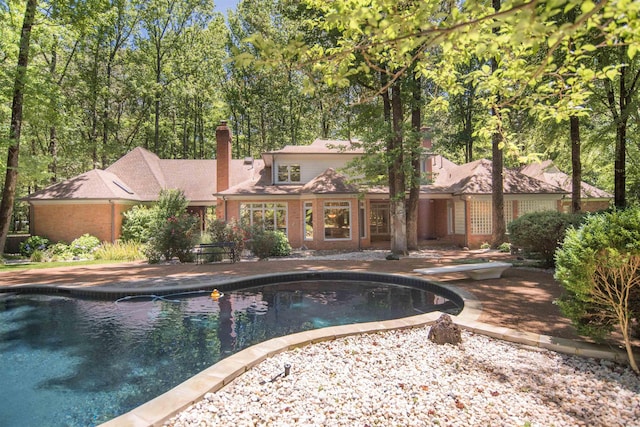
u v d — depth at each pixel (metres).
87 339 6.78
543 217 11.70
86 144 26.16
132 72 29.12
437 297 9.68
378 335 5.79
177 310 8.75
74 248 19.30
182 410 3.50
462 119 30.59
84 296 9.93
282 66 2.85
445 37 2.28
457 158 37.19
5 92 16.14
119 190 22.56
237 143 39.72
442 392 3.79
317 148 23.45
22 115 17.39
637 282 4.23
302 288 11.12
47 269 14.16
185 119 36.00
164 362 5.67
